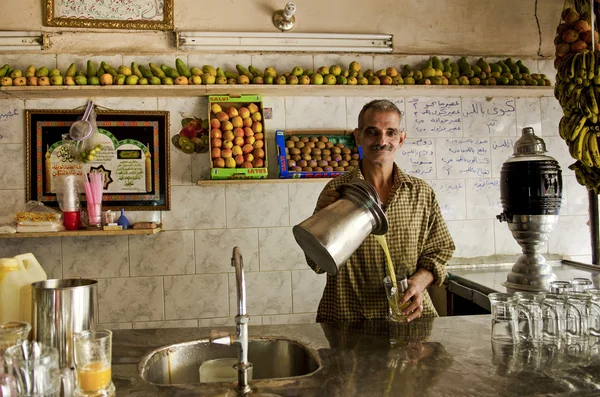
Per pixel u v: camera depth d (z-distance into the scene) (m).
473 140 2.80
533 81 2.67
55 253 2.50
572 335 1.37
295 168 2.48
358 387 1.08
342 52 2.71
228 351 1.47
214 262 2.59
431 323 1.60
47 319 1.12
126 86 2.36
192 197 2.58
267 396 1.05
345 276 1.77
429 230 1.88
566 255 2.86
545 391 1.04
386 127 1.73
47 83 2.33
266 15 2.66
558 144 2.86
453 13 2.81
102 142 2.52
